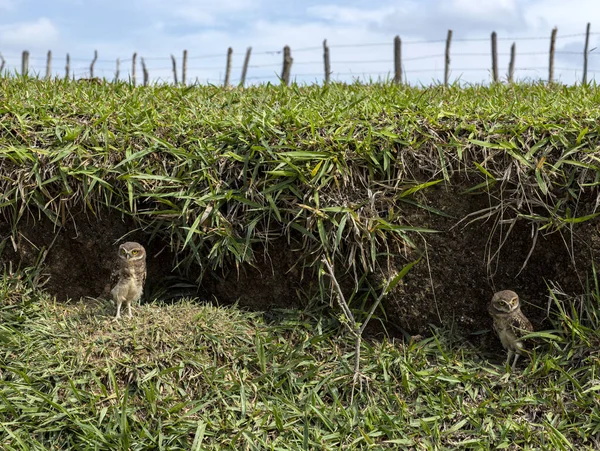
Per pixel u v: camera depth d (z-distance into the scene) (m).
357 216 1.74
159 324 1.71
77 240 1.88
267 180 1.78
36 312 1.81
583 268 1.73
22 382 1.60
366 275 1.81
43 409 1.55
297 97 2.34
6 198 1.81
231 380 1.65
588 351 1.67
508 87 2.66
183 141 1.89
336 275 1.82
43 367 1.62
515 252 1.80
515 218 1.75
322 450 1.52
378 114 1.93
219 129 1.92
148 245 1.90
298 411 1.60
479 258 1.80
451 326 1.82
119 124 1.94
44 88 2.34
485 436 1.56
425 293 1.82
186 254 1.89
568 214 1.71
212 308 1.82
